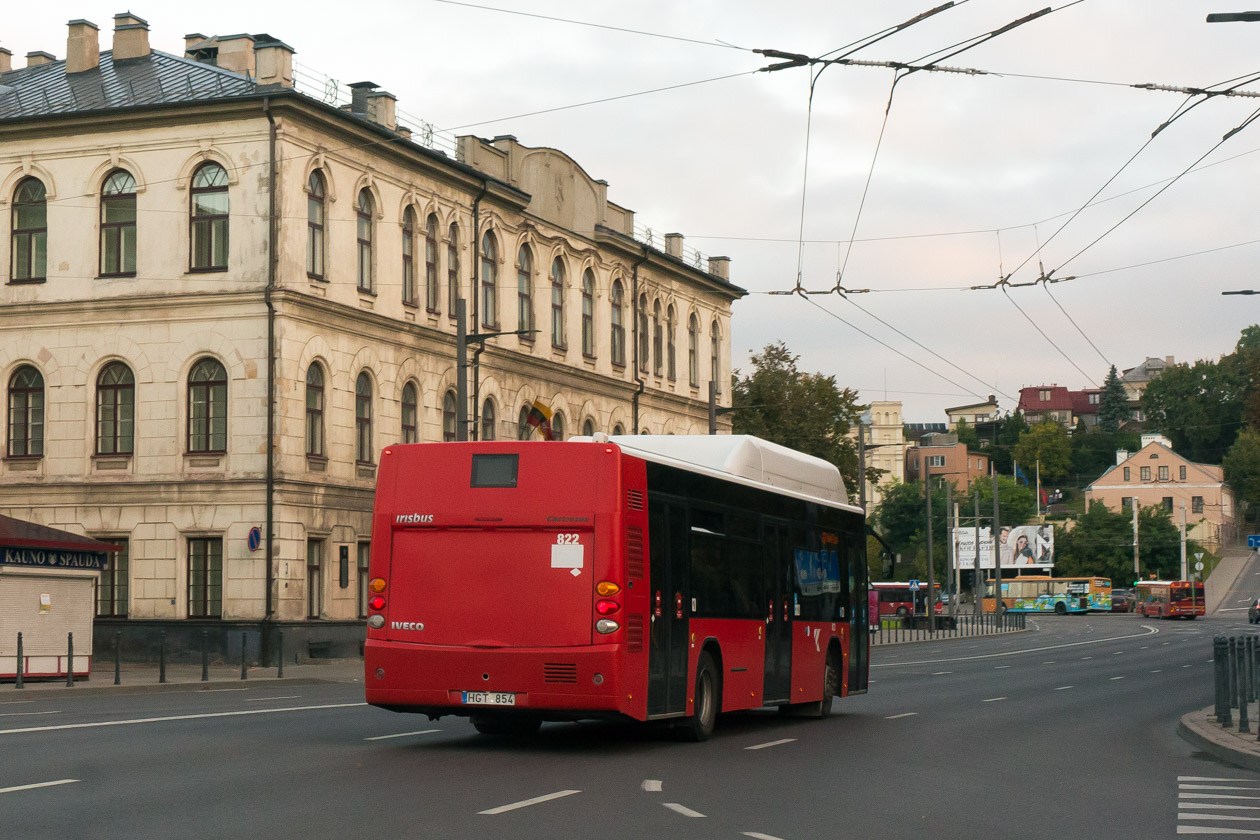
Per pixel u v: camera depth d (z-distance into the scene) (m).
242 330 38.66
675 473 17.25
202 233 39.44
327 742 16.36
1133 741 19.70
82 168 40.47
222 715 20.31
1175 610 107.06
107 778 12.63
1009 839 10.72
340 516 40.50
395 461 16.34
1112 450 185.00
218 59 42.75
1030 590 127.12
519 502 15.84
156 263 39.66
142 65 43.25
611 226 58.31
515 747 16.44
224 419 38.88
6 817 10.37
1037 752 17.77
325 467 40.00
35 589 29.66
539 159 52.19
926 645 64.06
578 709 15.47
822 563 22.98
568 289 54.19
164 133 39.69
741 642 19.16
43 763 13.70
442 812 11.04
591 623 15.51
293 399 38.75
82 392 40.19
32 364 40.75
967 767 15.77
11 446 41.00
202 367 39.25
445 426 45.97
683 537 17.34
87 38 43.72
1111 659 48.66
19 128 40.66
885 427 172.62
